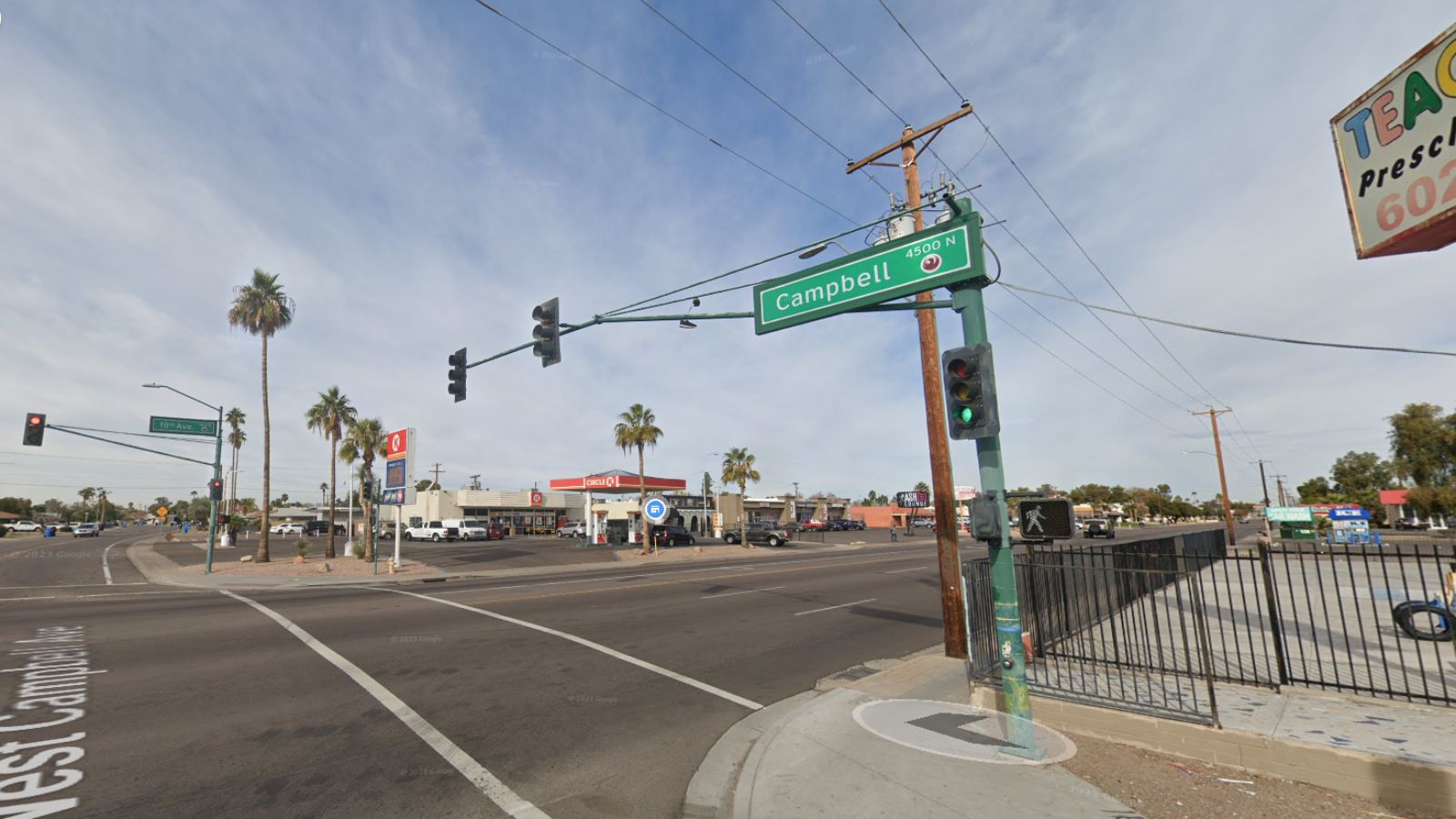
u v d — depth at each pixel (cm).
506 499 7581
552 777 539
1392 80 497
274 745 593
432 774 538
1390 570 1994
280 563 3097
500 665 905
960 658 977
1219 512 14900
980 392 571
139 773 528
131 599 1697
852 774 529
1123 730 601
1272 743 524
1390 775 470
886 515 10506
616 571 2623
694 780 538
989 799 480
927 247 638
